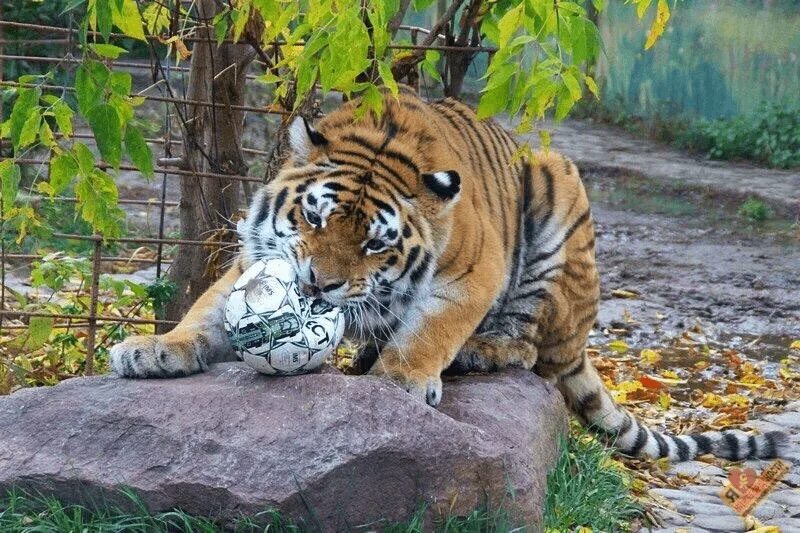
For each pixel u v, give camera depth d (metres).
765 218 27.25
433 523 7.54
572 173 10.77
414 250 8.64
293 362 7.91
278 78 9.56
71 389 8.11
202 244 11.22
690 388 14.39
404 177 8.74
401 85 10.02
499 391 9.05
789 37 36.88
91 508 7.54
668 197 29.98
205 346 8.62
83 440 7.68
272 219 8.68
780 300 19.45
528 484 7.84
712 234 25.38
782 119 35.06
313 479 7.29
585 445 10.34
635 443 11.02
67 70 8.27
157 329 11.90
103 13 7.50
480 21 10.71
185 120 11.55
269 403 7.73
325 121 9.38
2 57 11.55
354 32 7.41
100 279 11.43
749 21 37.84
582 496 8.99
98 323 12.96
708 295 19.72
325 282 8.17
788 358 16.00
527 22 7.66
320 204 8.39
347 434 7.46
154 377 8.37
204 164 11.80
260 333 7.85
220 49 11.19
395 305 8.78
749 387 14.23
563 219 10.53
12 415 7.90
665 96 39.53
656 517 9.34
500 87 7.96
